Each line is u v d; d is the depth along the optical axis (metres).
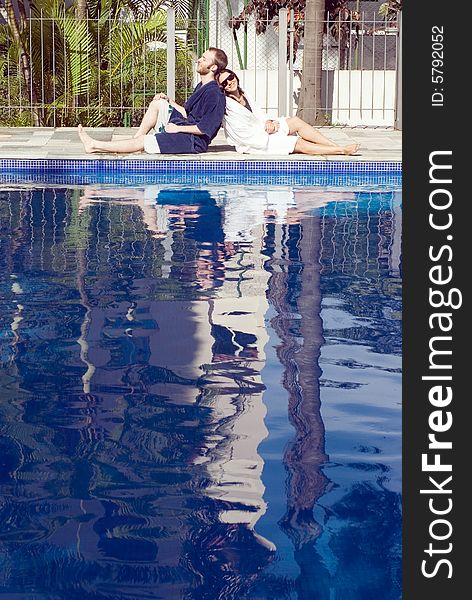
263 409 4.00
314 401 4.11
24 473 3.33
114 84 16.02
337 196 10.04
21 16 16.69
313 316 5.46
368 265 6.76
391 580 2.69
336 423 3.87
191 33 19.39
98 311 5.48
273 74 17.02
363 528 2.98
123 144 11.47
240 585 2.64
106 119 15.84
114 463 3.44
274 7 17.33
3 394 4.11
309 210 9.11
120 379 4.32
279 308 5.62
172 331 5.09
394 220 8.57
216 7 16.97
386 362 4.66
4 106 15.64
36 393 4.13
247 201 9.61
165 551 2.82
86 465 3.41
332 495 3.21
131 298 5.79
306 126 11.71
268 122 11.62
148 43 16.23
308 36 15.40
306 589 2.63
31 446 3.57
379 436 3.75
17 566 2.73
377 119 16.69
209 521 3.01
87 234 7.81
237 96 11.83
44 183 10.82
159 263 6.78
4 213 8.77
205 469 3.39
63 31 15.55
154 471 3.37
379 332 5.15
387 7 17.08
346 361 4.66
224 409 3.99
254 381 4.35
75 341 4.88
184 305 5.64
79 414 3.89
